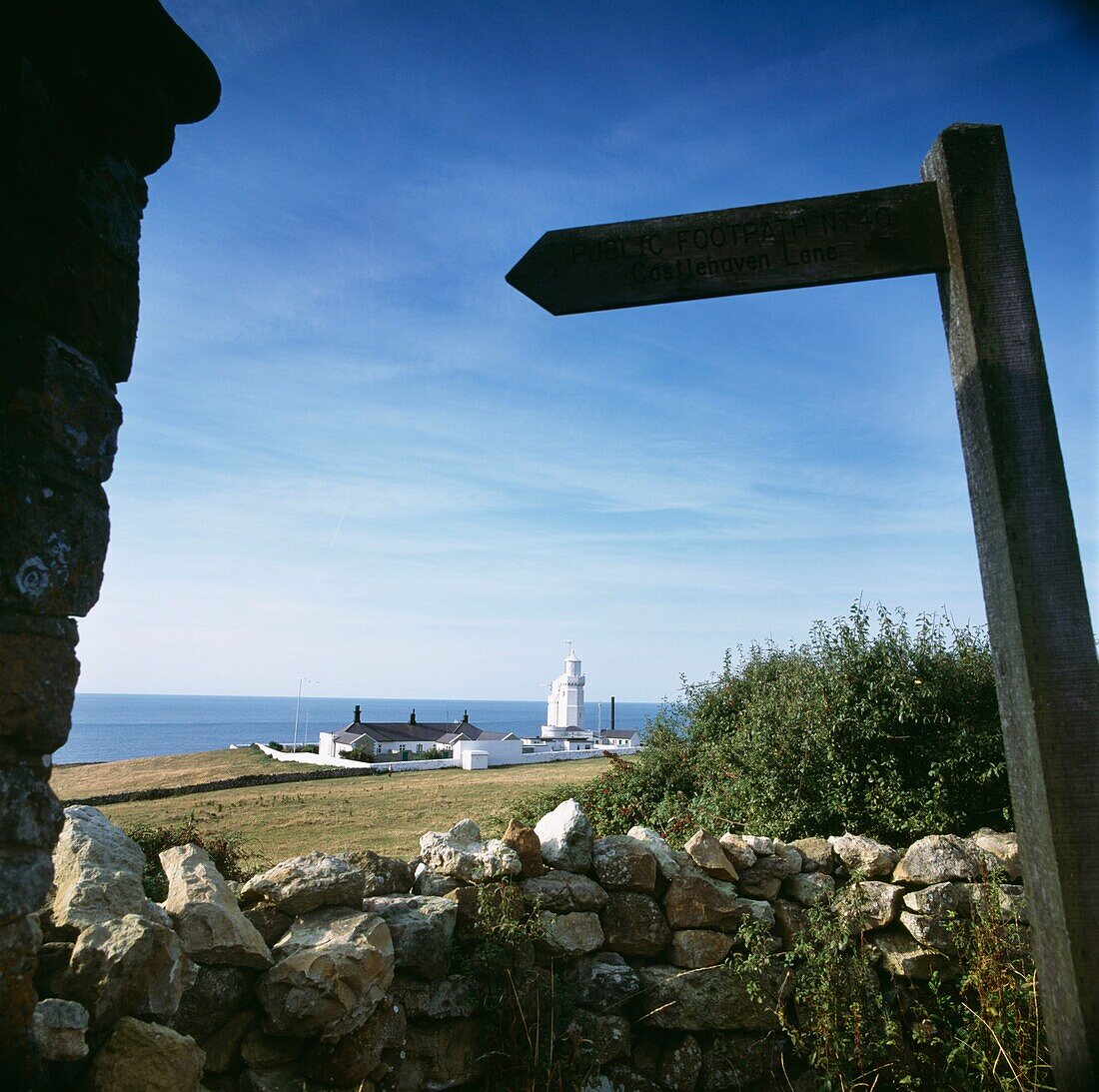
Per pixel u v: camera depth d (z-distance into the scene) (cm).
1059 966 275
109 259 263
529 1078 397
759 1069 463
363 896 402
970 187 320
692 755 890
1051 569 292
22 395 227
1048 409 303
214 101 303
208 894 352
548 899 460
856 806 647
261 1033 348
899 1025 451
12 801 221
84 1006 257
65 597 239
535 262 340
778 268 331
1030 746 286
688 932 481
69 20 244
